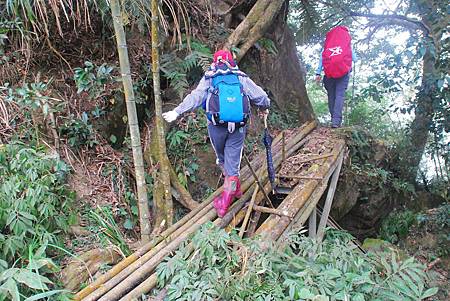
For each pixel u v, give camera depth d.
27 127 3.40
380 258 2.72
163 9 4.49
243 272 2.45
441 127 5.78
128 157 3.90
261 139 4.79
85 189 3.47
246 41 4.72
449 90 5.20
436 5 5.06
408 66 5.45
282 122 5.39
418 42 5.04
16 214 2.61
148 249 2.94
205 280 2.40
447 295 4.38
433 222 5.78
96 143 3.76
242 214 3.31
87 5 3.78
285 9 5.70
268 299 2.21
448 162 6.09
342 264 2.53
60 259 2.85
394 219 6.06
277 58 5.70
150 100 4.30
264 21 4.75
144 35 4.28
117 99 3.94
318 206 4.89
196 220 3.23
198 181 4.05
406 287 2.35
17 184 2.72
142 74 4.15
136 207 3.62
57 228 3.00
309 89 9.62
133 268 2.74
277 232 3.05
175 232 3.08
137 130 2.93
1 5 3.58
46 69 3.85
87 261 2.84
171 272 2.57
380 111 7.03
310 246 2.72
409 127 6.56
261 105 3.06
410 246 5.65
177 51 4.44
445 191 6.60
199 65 4.36
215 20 4.96
